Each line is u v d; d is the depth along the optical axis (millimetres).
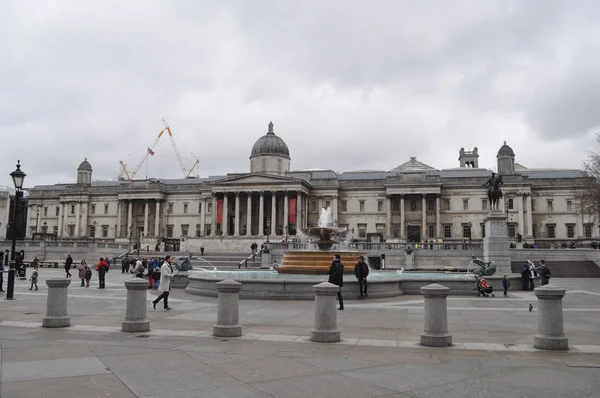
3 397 10602
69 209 145250
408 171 120438
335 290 17422
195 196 135625
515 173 118375
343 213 126312
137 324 19062
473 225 118438
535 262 73812
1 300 31344
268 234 116688
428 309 16859
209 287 35344
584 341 17797
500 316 24750
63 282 20250
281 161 133875
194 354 15031
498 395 11109
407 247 79000
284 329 20094
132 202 137125
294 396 10914
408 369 13359
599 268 69625
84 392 11031
